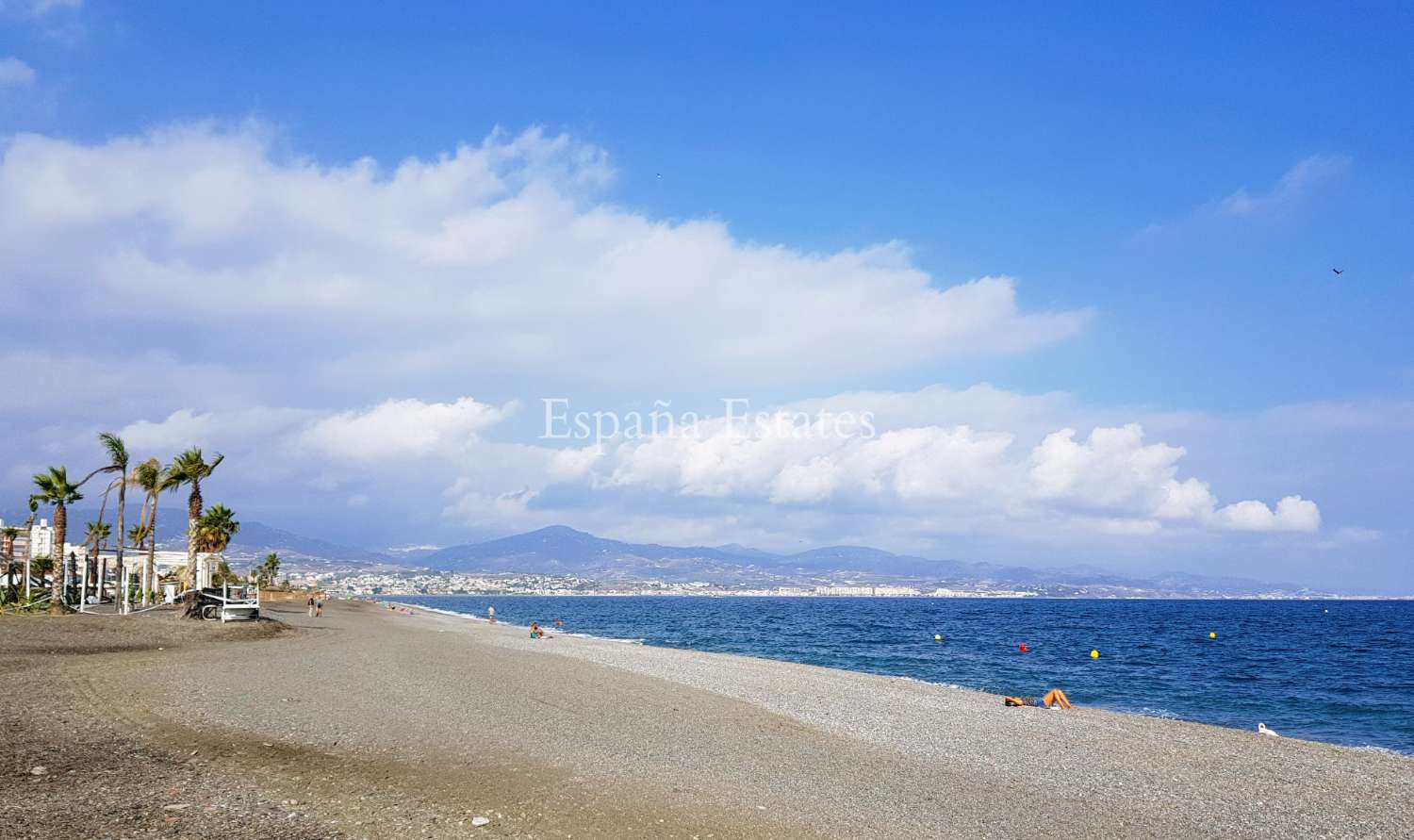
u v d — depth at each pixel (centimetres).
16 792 1030
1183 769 1645
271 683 2305
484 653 3816
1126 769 1622
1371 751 1994
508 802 1148
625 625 10531
